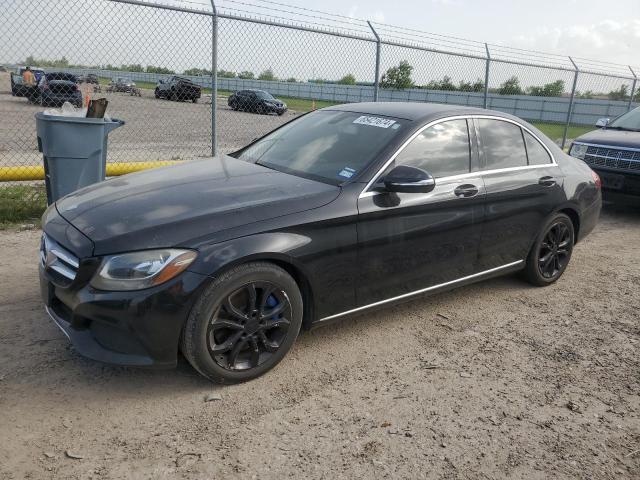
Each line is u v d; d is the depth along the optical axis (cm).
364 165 354
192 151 1188
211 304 283
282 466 246
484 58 1071
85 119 507
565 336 399
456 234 392
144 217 294
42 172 724
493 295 469
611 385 336
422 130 381
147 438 260
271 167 385
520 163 445
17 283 425
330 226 321
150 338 275
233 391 303
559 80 1268
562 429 288
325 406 294
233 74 839
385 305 367
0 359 317
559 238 488
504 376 338
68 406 280
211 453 252
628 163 754
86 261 274
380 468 249
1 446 247
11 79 1266
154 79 932
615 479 254
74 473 234
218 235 287
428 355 358
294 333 322
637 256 610
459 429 282
